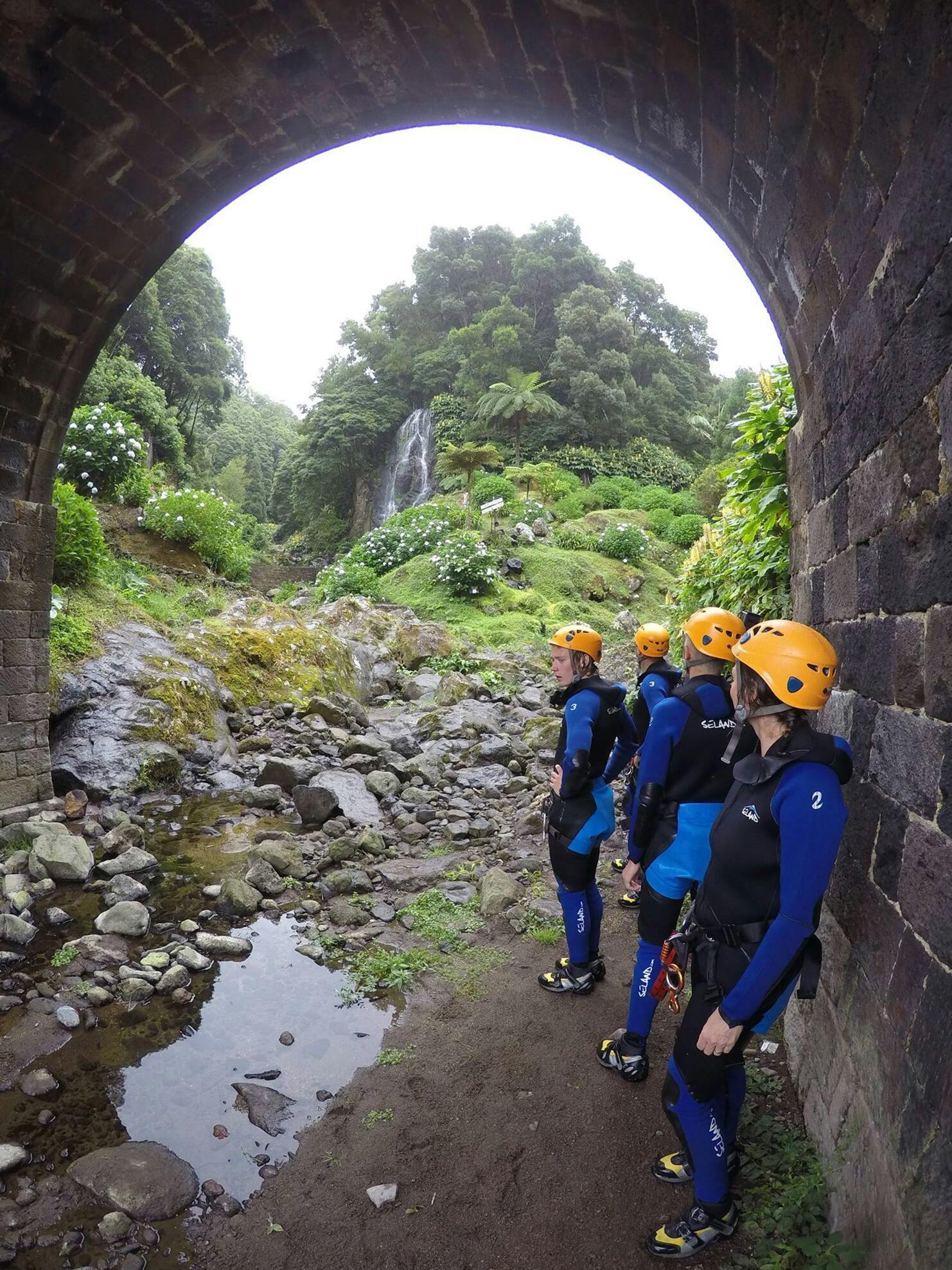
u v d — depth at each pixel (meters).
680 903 2.89
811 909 1.85
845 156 2.23
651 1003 3.02
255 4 4.14
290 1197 2.47
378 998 3.68
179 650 8.38
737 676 2.05
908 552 1.88
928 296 1.73
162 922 4.31
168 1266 2.21
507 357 50.22
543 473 31.64
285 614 10.39
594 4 3.27
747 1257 2.19
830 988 2.52
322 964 3.97
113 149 4.80
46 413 5.68
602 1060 3.16
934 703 1.70
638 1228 2.36
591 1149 2.70
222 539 15.13
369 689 10.78
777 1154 2.57
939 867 1.65
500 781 7.08
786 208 2.87
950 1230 1.42
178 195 5.34
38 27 4.02
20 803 5.60
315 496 53.50
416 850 5.54
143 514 14.45
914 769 1.82
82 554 8.35
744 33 2.48
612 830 3.62
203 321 51.66
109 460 14.17
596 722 3.45
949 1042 1.52
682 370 60.00
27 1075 3.00
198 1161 2.60
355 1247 2.28
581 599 20.98
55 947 3.96
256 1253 2.26
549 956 4.13
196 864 5.13
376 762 7.50
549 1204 2.45
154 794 6.47
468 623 17.14
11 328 5.22
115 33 4.18
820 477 2.94
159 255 5.65
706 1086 2.10
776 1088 2.95
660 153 4.00
